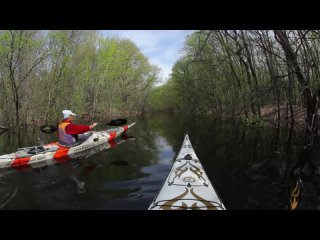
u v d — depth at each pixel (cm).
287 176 754
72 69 2559
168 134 1600
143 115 4488
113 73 2906
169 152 1069
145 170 812
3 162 858
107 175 767
